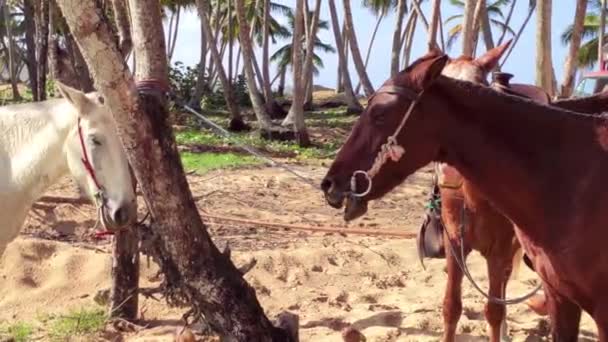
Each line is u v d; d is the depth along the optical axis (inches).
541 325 280.2
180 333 212.8
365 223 444.1
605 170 156.9
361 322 285.6
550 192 159.0
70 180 481.4
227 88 1014.4
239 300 201.6
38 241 334.3
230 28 1546.5
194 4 1358.3
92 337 264.1
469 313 301.3
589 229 155.2
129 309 278.2
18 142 224.1
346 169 161.5
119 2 257.0
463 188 219.6
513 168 160.4
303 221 443.2
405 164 161.5
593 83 602.2
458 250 231.3
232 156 701.3
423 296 321.7
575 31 506.0
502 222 222.5
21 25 1774.1
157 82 202.5
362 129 161.8
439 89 160.1
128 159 200.1
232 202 488.4
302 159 746.2
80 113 212.2
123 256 274.7
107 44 183.5
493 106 160.4
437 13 529.7
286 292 321.4
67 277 318.0
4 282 316.5
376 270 351.9
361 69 1153.4
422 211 491.2
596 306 158.7
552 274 165.2
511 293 329.7
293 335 208.8
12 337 260.2
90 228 386.0
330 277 339.9
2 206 223.3
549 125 161.0
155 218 200.1
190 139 823.7
